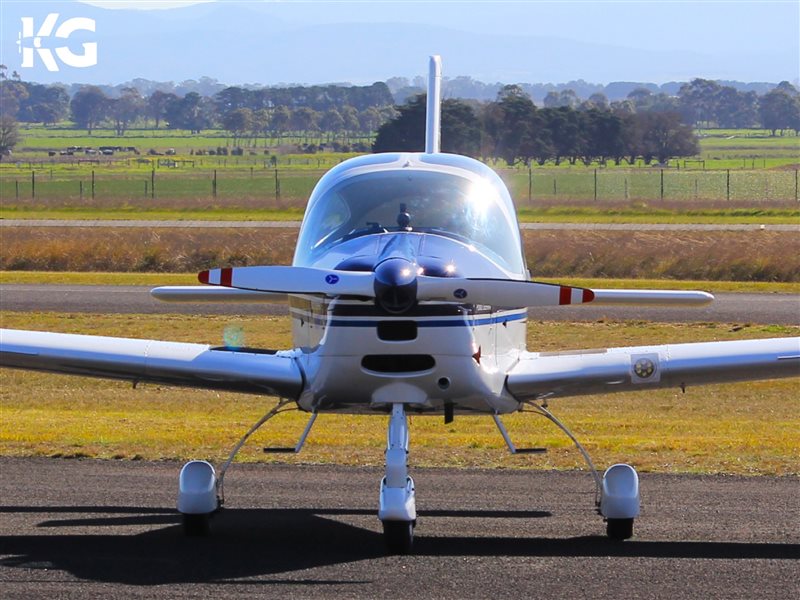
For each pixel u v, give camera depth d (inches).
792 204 6978.4
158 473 1182.3
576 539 895.7
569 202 7126.0
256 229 5251.0
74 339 964.6
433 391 860.0
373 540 889.5
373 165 989.8
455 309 843.4
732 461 1253.1
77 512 995.9
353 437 1457.9
